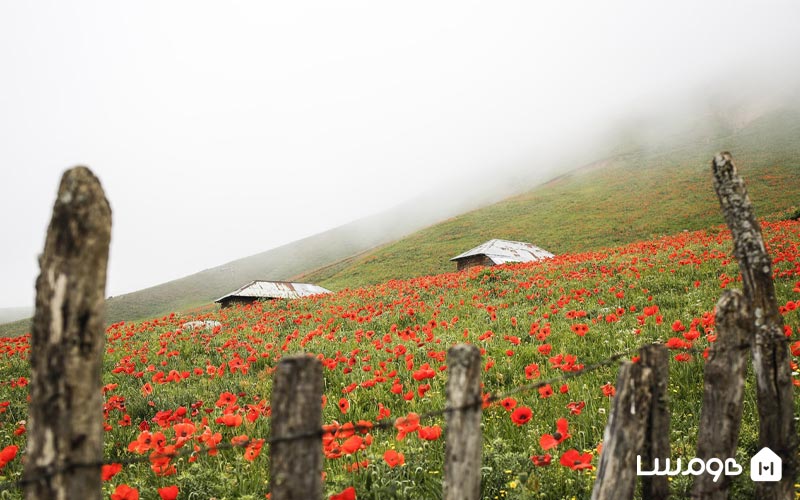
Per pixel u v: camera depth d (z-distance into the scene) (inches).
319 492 85.4
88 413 75.0
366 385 264.4
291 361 86.0
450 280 846.5
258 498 159.6
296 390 85.1
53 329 73.9
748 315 115.5
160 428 253.9
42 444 73.1
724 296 115.9
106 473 146.3
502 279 772.0
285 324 629.6
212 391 332.5
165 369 433.7
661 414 112.7
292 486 82.4
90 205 76.3
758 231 123.0
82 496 73.9
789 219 1304.1
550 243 2317.9
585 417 207.6
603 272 662.5
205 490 163.5
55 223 75.9
